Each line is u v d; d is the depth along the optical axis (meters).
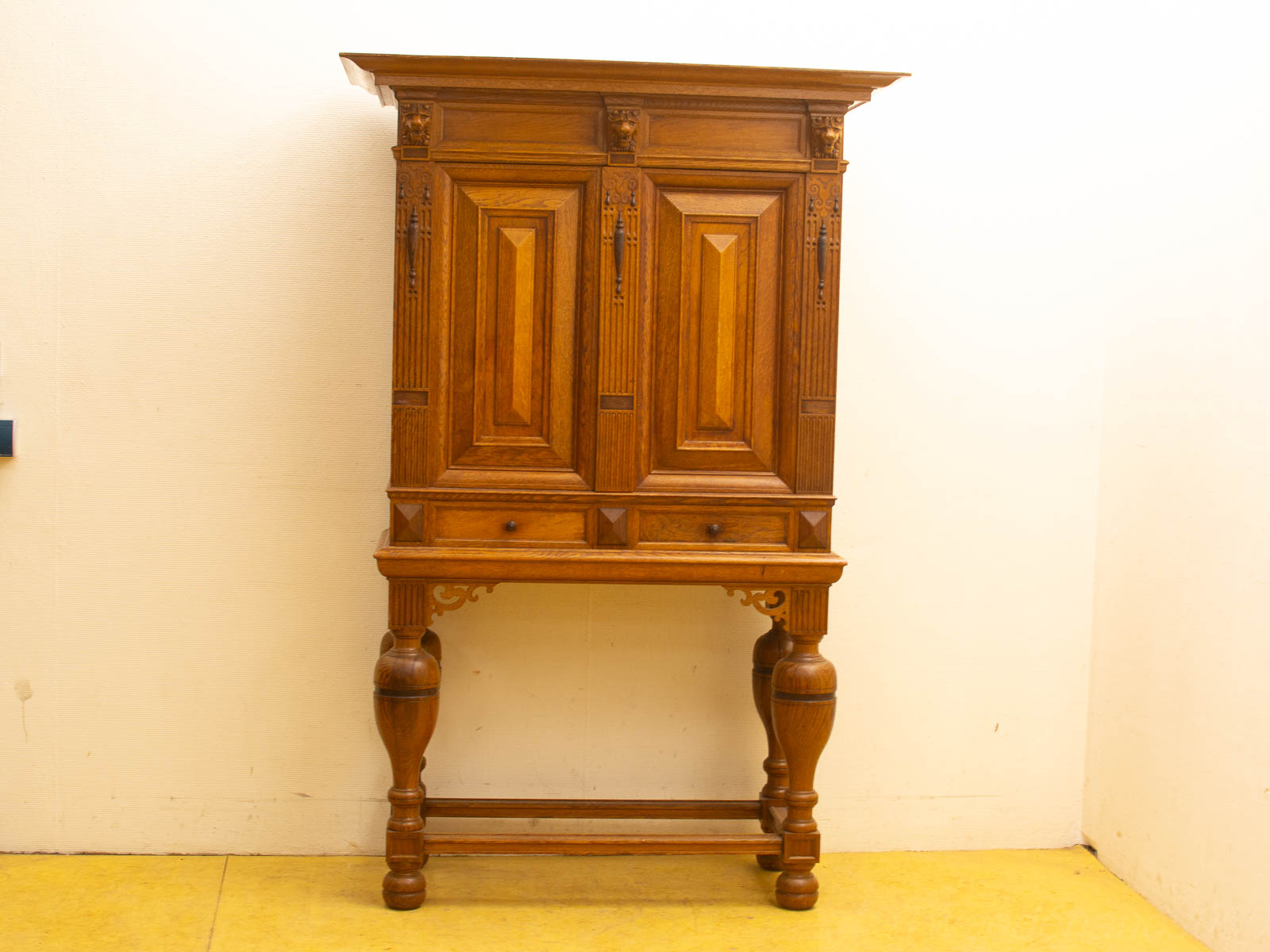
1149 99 2.65
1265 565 2.15
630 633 2.76
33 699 2.65
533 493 2.26
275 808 2.71
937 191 2.78
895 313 2.78
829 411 2.31
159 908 2.38
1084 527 2.84
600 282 2.27
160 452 2.65
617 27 2.69
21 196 2.59
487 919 2.37
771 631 2.68
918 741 2.83
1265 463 2.16
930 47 2.77
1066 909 2.48
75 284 2.61
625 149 2.25
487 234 2.28
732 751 2.80
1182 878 2.40
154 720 2.67
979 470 2.82
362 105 2.65
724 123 2.29
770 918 2.40
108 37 2.60
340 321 2.67
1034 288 2.81
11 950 2.17
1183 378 2.47
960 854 2.82
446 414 2.29
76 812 2.67
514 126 2.27
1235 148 2.29
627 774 2.78
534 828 2.78
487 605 2.73
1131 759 2.64
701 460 2.32
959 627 2.83
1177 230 2.51
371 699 2.71
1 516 2.62
